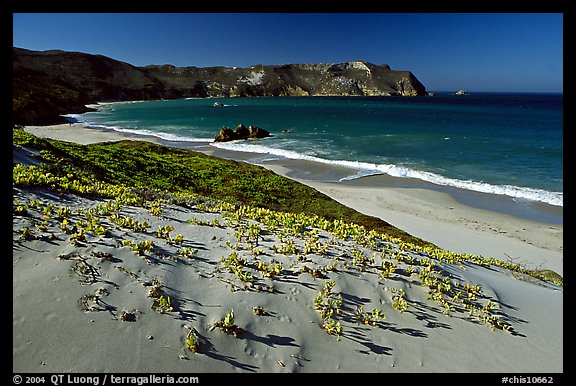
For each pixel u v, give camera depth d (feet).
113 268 18.93
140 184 55.93
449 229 71.26
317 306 20.02
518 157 143.02
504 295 27.53
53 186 29.30
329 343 17.95
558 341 22.07
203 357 15.42
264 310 18.83
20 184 27.04
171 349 15.33
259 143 184.44
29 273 17.15
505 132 225.76
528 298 28.66
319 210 67.31
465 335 20.72
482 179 110.73
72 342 14.37
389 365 17.37
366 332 19.25
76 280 17.44
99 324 15.48
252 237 27.68
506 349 20.25
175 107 523.70
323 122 298.15
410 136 209.46
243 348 16.40
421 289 24.27
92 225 22.91
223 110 454.81
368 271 24.80
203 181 73.61
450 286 25.13
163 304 17.24
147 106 546.67
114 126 264.72
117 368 13.94
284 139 198.80
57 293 16.38
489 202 90.43
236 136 200.23
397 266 26.50
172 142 189.78
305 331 18.26
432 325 20.98
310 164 134.10
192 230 27.50
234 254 22.80
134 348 14.89
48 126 250.98
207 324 17.02
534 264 55.06
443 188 102.68
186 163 91.40
